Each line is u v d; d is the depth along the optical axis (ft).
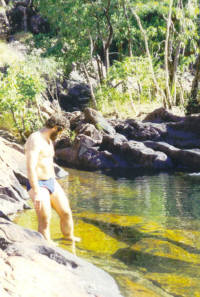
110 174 33.83
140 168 37.14
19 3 121.70
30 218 18.53
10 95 50.93
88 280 9.66
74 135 44.50
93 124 46.60
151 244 14.33
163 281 10.87
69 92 98.68
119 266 12.05
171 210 19.81
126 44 101.71
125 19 83.15
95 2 81.82
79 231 16.03
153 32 76.43
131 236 15.34
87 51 87.10
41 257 9.95
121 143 40.14
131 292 9.86
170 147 38.83
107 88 75.41
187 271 11.68
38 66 71.51
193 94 64.18
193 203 21.35
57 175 32.30
